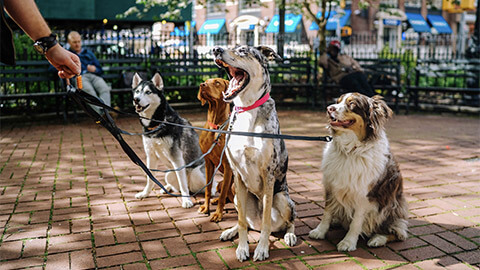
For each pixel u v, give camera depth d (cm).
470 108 1041
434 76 1066
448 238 349
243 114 312
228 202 435
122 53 1134
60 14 1085
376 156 316
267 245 320
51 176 516
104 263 306
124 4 1201
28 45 1014
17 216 390
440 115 1029
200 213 404
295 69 1167
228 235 345
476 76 1020
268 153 307
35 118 905
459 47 1197
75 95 283
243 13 2894
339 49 1040
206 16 3159
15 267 299
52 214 397
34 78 861
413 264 307
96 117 300
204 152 391
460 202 432
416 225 376
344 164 322
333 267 302
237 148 312
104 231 361
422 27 2745
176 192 460
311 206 424
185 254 322
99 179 505
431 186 484
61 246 332
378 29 2577
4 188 469
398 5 2670
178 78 1080
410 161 595
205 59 1058
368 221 336
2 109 896
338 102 319
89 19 1151
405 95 1135
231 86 302
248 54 293
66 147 666
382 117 315
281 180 341
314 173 535
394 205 336
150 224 378
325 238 353
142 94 401
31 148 660
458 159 606
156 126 413
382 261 311
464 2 1137
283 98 1155
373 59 1110
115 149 654
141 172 536
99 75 866
